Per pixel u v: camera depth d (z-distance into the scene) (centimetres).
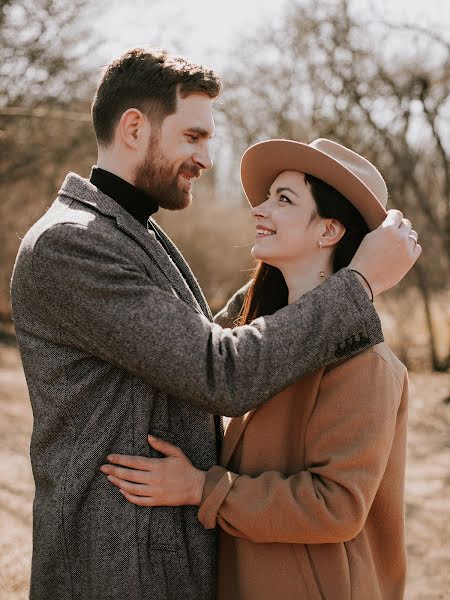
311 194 177
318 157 170
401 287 1093
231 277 1495
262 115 1173
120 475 166
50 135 1103
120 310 159
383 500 179
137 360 159
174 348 157
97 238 165
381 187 188
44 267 163
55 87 951
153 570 166
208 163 183
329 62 1028
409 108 1016
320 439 165
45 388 171
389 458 180
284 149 174
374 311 162
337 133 1048
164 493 167
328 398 167
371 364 165
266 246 180
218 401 156
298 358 158
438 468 599
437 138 1009
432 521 476
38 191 1312
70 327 164
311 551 168
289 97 1140
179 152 178
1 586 331
